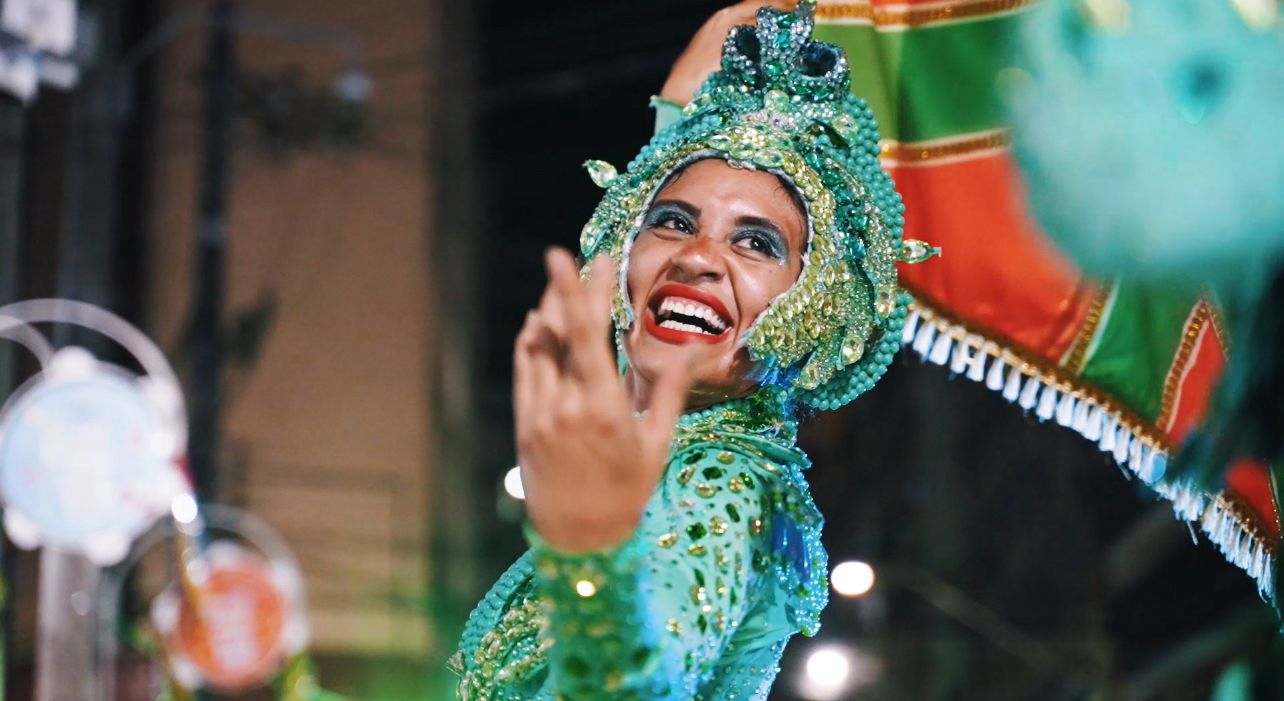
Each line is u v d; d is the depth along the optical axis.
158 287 16.41
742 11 3.13
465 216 17.61
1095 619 9.48
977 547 10.95
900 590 11.40
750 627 2.05
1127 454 3.22
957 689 10.84
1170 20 2.13
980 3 3.32
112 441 10.51
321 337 17.53
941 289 3.34
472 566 17.58
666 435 1.65
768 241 2.25
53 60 11.89
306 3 17.08
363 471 17.48
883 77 3.43
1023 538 10.62
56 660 11.09
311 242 17.62
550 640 1.71
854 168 2.40
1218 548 3.16
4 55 11.59
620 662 1.67
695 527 1.88
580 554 1.63
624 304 2.28
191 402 15.34
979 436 11.29
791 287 2.25
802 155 2.36
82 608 11.21
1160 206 2.04
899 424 11.63
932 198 3.36
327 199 17.64
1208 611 7.15
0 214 12.10
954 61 3.36
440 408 17.72
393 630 17.09
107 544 10.50
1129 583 8.23
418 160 17.52
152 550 13.04
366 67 17.19
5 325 11.84
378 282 17.69
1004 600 10.68
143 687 11.87
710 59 3.10
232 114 16.16
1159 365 3.21
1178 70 2.09
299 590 16.86
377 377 17.64
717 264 2.21
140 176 16.41
